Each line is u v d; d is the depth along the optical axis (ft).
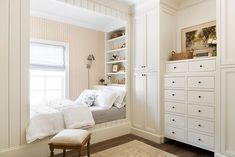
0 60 7.02
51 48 12.61
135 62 11.53
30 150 7.65
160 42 9.91
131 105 11.78
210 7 9.41
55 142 6.32
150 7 10.41
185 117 8.79
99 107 10.84
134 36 11.62
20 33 7.49
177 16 10.87
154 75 10.20
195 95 8.37
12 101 7.30
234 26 6.95
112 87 13.00
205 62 8.14
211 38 9.19
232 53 7.01
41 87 12.44
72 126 8.45
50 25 12.36
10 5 7.23
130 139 10.47
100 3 10.08
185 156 8.05
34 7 11.05
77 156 8.12
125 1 10.69
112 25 14.14
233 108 6.97
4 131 7.11
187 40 10.39
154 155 8.15
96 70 14.79
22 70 7.55
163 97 9.89
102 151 8.66
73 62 13.52
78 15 12.39
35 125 7.70
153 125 10.23
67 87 13.21
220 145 7.36
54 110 8.75
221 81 7.34
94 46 14.69
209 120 7.85
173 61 9.59
